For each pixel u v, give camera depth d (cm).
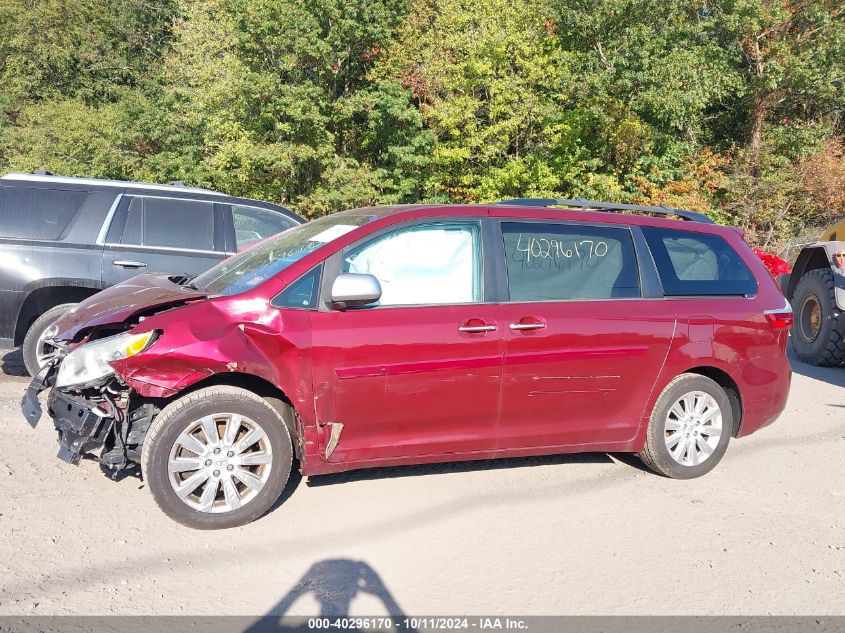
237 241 754
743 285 543
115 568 361
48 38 3412
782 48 2189
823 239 1077
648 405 503
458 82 2039
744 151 2275
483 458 471
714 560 399
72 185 717
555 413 477
